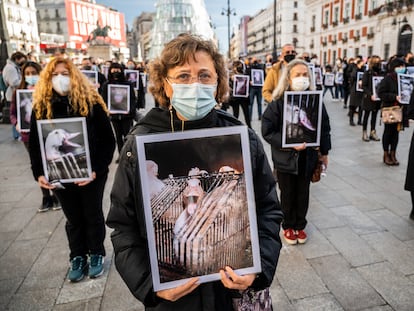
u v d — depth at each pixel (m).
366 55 38.06
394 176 4.94
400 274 2.67
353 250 3.02
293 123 2.87
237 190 1.19
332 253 2.97
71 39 62.94
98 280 2.67
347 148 6.58
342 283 2.57
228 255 1.19
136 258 1.23
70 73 2.46
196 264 1.17
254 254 1.21
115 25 75.06
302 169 3.01
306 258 2.91
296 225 3.16
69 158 2.47
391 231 3.33
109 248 3.14
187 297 1.26
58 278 2.71
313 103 2.87
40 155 2.53
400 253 2.95
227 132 1.18
